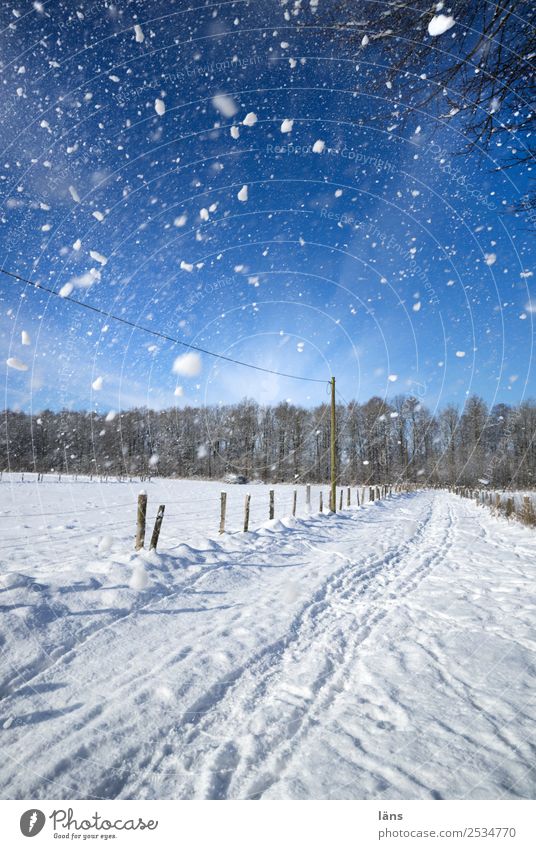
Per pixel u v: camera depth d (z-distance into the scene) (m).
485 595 5.41
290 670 3.32
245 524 9.60
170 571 5.63
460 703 2.73
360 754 2.25
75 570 5.14
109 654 3.41
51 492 22.19
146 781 2.09
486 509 20.45
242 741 2.40
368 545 9.76
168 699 2.80
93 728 2.47
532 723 2.47
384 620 4.51
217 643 3.73
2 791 1.98
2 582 4.09
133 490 26.27
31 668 3.07
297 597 5.20
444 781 2.01
